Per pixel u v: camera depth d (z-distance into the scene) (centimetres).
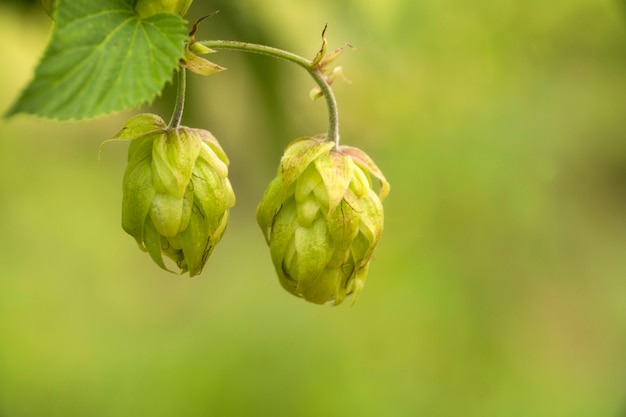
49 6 217
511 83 834
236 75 457
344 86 748
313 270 240
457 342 733
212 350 721
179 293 823
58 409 678
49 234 789
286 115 477
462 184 775
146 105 422
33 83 177
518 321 770
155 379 704
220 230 235
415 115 787
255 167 605
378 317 737
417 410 698
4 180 757
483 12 830
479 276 759
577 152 896
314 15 489
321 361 716
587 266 859
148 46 192
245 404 688
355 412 687
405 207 771
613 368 802
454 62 822
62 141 800
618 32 854
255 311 763
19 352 707
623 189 923
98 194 823
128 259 837
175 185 227
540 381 753
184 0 206
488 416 712
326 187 235
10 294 737
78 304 766
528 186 790
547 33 854
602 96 880
